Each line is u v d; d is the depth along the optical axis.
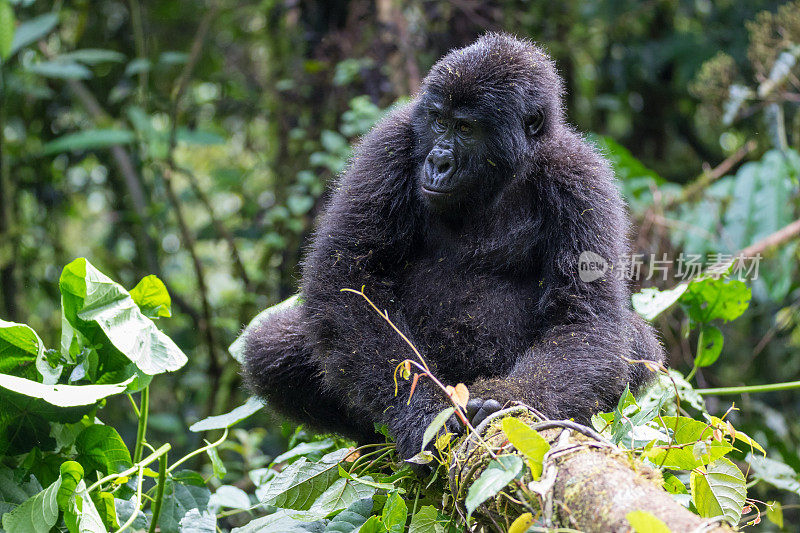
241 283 17.22
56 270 17.95
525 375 6.16
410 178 7.43
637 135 21.89
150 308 6.30
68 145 14.72
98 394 5.37
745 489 5.47
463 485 4.82
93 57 15.22
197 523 5.98
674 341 13.39
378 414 6.39
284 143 16.45
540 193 7.25
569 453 4.39
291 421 7.82
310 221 15.30
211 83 19.58
